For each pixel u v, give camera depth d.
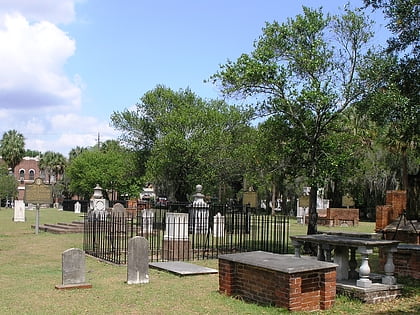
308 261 9.67
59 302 9.77
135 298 10.16
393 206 16.27
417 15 12.41
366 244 10.17
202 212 23.39
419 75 12.69
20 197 76.12
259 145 19.05
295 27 17.55
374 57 16.45
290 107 17.72
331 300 9.37
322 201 44.03
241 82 17.48
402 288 10.64
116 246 18.00
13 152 78.31
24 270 14.25
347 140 18.14
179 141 33.41
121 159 44.59
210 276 13.02
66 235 25.69
